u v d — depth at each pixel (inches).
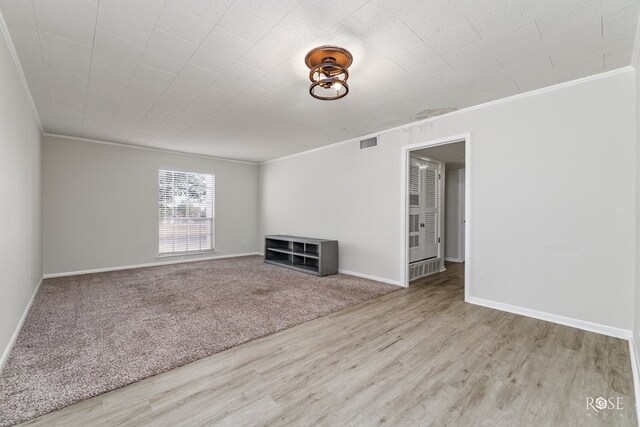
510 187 126.3
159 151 234.1
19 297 107.1
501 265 129.2
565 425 60.1
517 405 66.3
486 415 63.1
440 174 222.8
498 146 129.8
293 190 251.9
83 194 200.1
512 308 126.1
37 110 143.8
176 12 74.3
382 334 104.7
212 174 265.7
